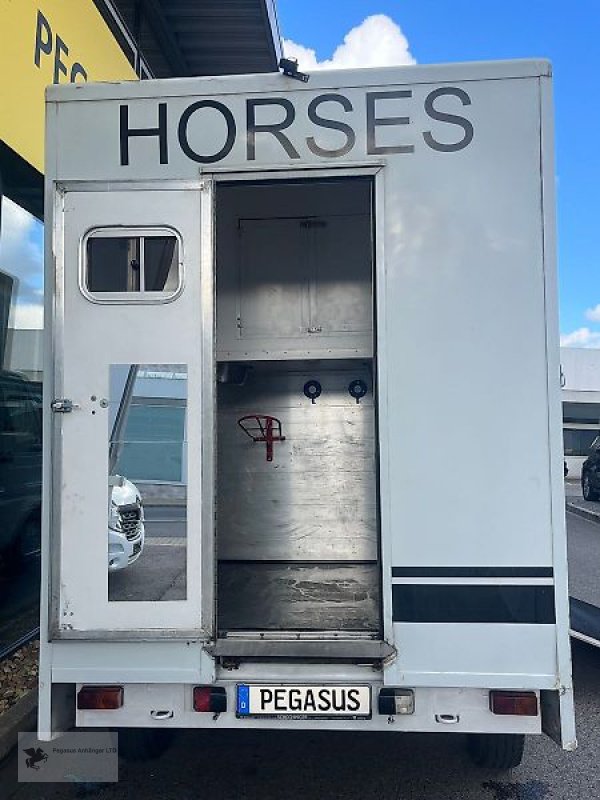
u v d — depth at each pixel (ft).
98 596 8.50
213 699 8.29
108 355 8.63
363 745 11.48
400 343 8.33
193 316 8.61
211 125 8.68
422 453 8.25
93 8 18.70
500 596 8.12
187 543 8.48
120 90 8.76
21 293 17.49
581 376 88.48
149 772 10.63
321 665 8.36
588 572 23.86
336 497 14.83
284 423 14.98
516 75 8.39
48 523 8.56
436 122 8.43
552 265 8.28
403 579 8.20
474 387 8.25
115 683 8.41
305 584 12.50
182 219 8.66
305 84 8.61
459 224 8.36
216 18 23.30
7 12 14.03
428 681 8.10
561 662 8.02
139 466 8.58
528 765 10.87
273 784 10.21
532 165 8.34
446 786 10.15
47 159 8.79
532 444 8.20
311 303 13.51
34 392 18.17
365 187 13.43
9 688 13.33
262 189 13.39
